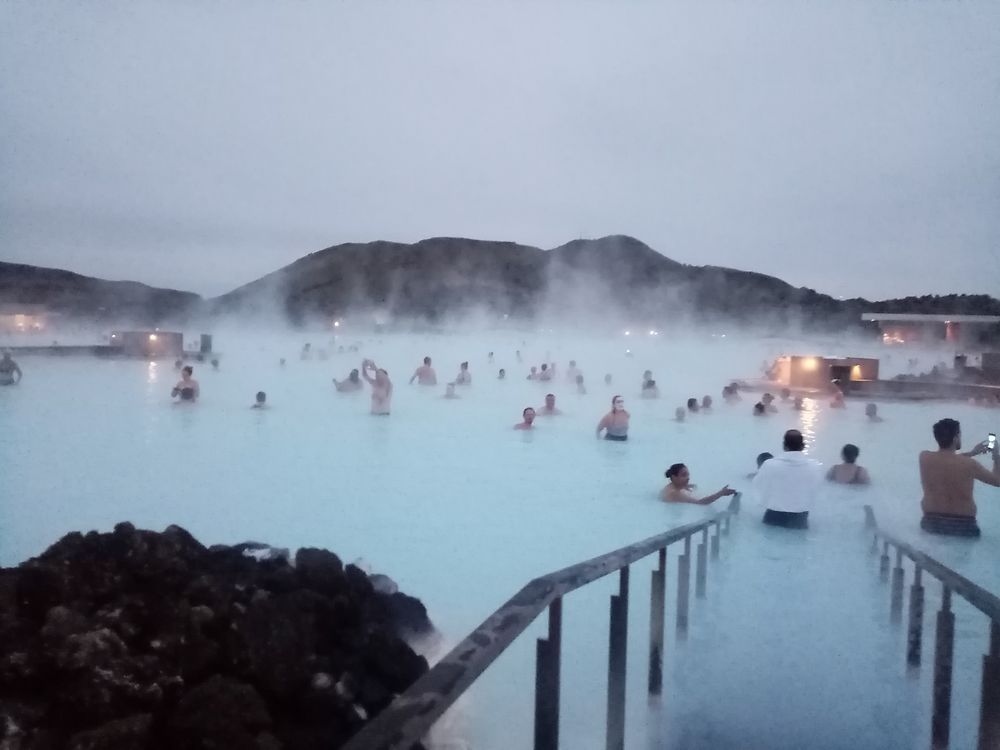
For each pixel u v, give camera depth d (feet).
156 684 10.18
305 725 10.54
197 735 9.41
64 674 10.06
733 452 45.19
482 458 41.55
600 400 71.31
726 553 23.93
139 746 9.13
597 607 18.75
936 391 73.26
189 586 12.86
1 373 71.26
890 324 127.95
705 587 19.95
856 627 17.26
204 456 40.88
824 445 49.49
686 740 11.84
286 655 11.05
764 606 18.69
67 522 27.71
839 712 12.92
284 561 16.05
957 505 25.68
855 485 34.88
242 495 32.35
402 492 33.32
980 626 17.63
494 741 12.19
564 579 8.39
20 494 31.96
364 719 10.94
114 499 31.30
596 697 13.75
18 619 11.37
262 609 11.57
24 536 25.91
